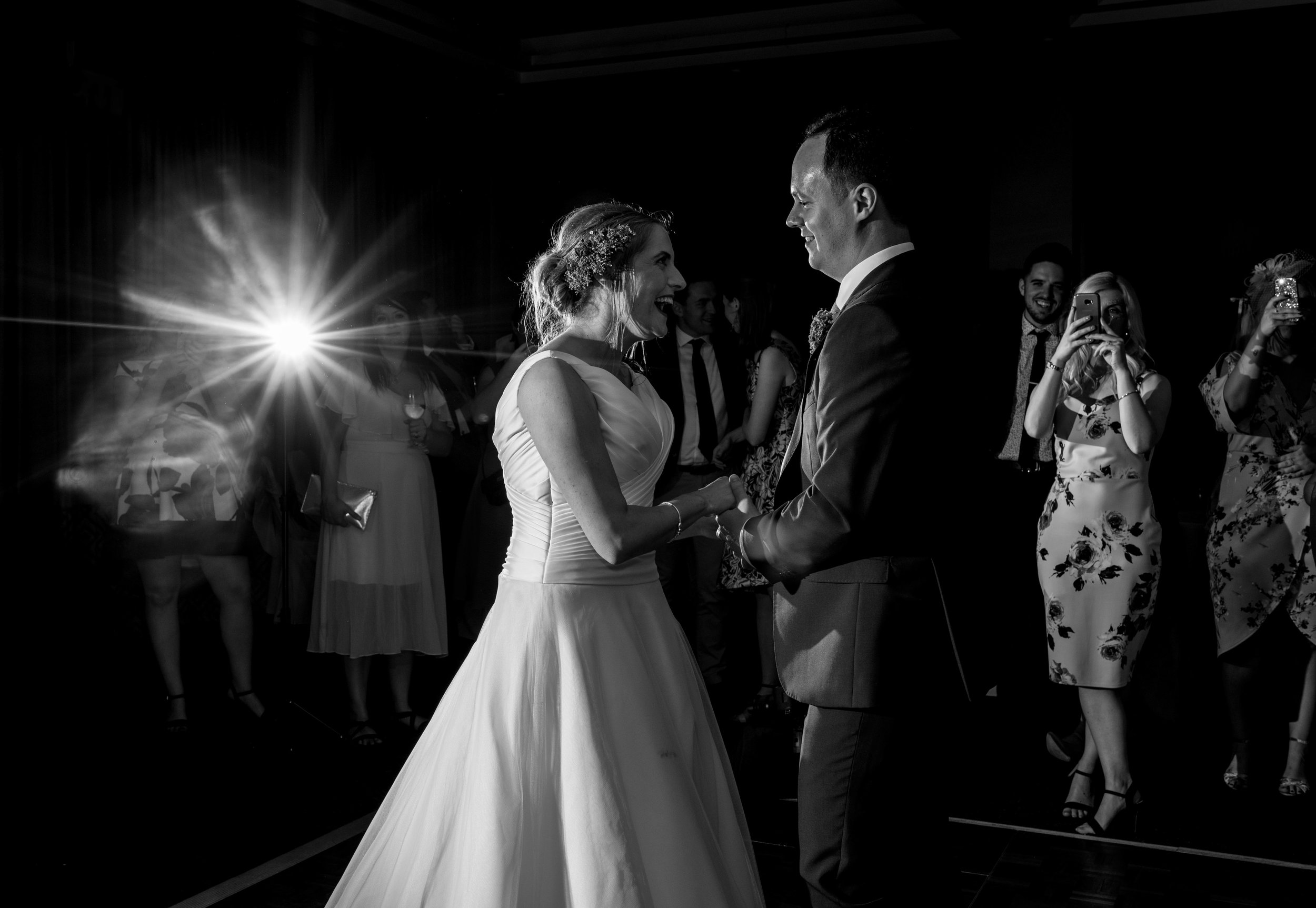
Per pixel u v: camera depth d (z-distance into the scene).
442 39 6.16
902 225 2.05
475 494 5.48
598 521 2.09
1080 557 3.47
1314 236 6.21
